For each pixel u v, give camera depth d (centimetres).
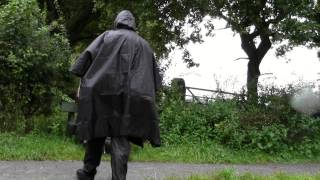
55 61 1063
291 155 1155
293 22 1577
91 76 584
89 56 592
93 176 645
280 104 1313
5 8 1024
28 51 1003
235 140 1131
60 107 1061
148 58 599
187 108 1220
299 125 1247
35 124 1050
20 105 1036
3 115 1018
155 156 991
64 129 1045
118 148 575
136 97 574
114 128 575
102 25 2214
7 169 764
